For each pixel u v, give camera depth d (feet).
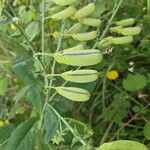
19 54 0.81
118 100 1.03
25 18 0.90
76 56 0.63
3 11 0.73
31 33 0.82
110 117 1.01
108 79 1.06
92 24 0.80
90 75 0.65
